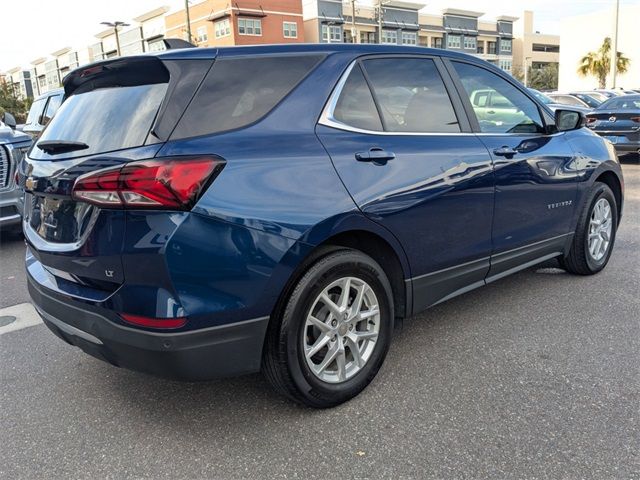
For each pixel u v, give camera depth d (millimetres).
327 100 2883
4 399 3131
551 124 4258
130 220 2299
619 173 4941
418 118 3285
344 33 63594
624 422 2656
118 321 2406
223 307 2400
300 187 2592
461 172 3316
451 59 3627
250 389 3137
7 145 6785
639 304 4137
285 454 2525
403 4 68375
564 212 4305
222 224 2363
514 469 2355
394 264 3121
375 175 2887
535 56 90812
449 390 3010
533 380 3082
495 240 3664
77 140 2666
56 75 96312
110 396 3131
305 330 2670
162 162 2275
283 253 2510
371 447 2547
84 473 2455
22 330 4195
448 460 2432
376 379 3162
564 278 4809
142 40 68312
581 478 2285
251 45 2773
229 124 2557
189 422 2820
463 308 4199
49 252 2686
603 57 54406
